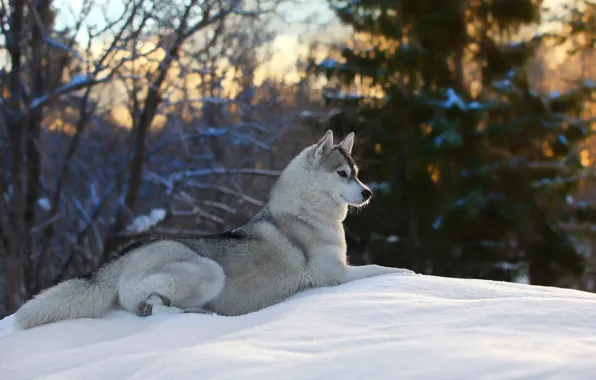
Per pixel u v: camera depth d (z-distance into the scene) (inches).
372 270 247.9
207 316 190.7
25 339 184.2
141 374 139.3
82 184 872.3
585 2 767.1
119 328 194.5
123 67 653.3
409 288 206.1
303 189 245.6
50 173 864.9
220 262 227.3
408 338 141.4
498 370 112.5
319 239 245.8
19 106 589.0
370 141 765.3
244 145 875.4
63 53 682.8
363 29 783.1
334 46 850.8
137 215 737.0
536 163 754.8
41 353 171.6
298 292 239.8
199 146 868.6
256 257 233.3
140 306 207.0
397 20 750.5
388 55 755.4
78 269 734.5
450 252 739.4
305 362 128.9
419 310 167.6
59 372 150.2
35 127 659.4
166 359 144.9
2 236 582.6
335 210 249.8
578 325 145.3
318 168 245.4
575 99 778.8
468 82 808.9
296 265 239.6
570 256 746.2
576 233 808.9
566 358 115.6
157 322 193.6
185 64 653.9
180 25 629.3
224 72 658.2
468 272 751.7
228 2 646.5
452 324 151.8
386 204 741.3
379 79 749.3
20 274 587.2
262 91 836.0
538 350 123.0
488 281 218.5
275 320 175.3
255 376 125.8
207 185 762.2
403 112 732.7
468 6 739.4
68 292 207.5
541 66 1062.4
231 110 794.2
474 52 778.2
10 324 233.3
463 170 735.1
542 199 740.7
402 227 767.7
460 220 701.9
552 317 150.9
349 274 245.3
